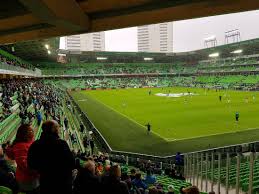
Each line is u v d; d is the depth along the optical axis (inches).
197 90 3002.0
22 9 178.2
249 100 1951.3
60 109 1295.5
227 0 155.0
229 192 429.4
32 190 173.0
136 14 183.5
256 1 148.6
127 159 667.4
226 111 1476.4
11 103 947.3
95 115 1457.9
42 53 2832.2
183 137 948.6
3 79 1831.9
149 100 2127.2
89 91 3164.4
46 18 161.8
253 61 3577.8
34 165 144.6
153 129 1090.1
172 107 1701.5
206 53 4010.8
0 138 591.5
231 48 3508.9
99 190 172.7
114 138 962.7
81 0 175.5
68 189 146.2
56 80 3639.3
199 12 165.9
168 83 3951.8
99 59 4183.1
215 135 960.9
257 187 412.5
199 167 553.6
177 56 4261.8
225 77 3681.1
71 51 3528.5
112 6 177.9
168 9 173.6
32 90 1572.3
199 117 1321.4
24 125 184.7
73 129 952.3
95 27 198.5
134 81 3969.0
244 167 531.2
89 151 722.8
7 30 218.2
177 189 413.1
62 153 143.9
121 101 2100.1
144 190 287.3
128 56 4069.9
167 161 693.3
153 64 4532.5
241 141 876.0
